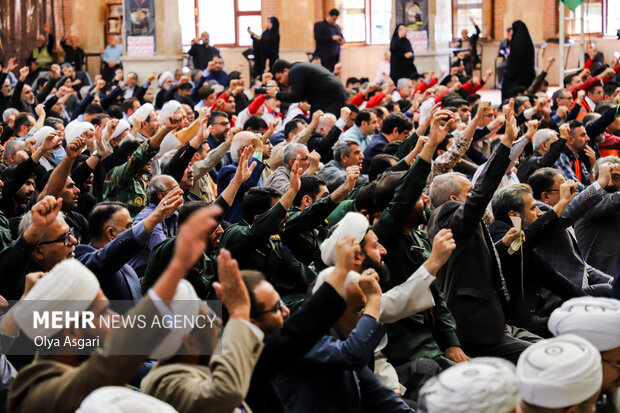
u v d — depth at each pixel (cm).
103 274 470
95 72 2522
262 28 2541
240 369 302
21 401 294
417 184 506
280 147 856
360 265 440
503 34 2547
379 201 556
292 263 539
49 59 2347
